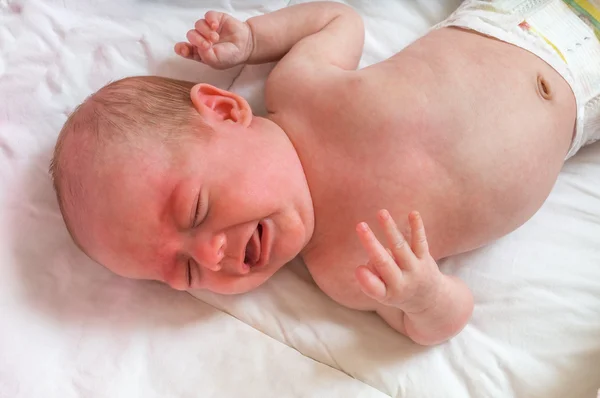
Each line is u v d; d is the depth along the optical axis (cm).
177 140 92
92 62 116
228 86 119
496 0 110
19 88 113
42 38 115
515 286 110
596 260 111
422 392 104
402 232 100
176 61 117
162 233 92
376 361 106
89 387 103
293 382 105
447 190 100
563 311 107
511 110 100
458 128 99
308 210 101
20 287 106
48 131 113
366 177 100
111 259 97
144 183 90
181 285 99
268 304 110
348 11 117
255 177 94
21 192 110
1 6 114
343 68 112
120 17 117
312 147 103
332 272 106
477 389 104
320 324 109
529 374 104
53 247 109
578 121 107
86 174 92
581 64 107
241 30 112
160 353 107
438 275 89
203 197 91
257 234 96
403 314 104
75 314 108
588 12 109
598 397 94
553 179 106
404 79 102
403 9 124
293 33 115
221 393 104
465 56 104
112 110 95
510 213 103
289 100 107
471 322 109
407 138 99
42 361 103
